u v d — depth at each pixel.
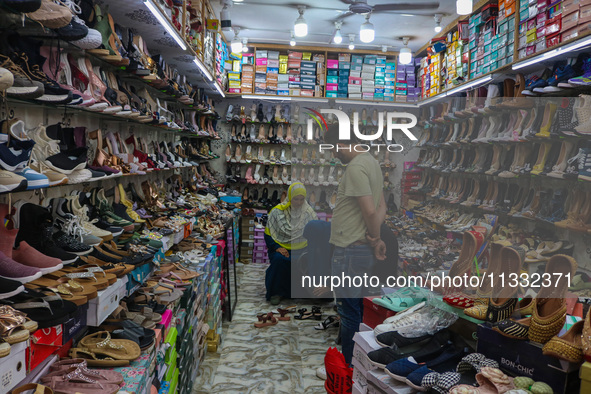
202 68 4.75
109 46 2.42
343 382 2.00
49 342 1.39
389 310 1.86
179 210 4.23
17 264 1.45
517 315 1.52
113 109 2.46
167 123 3.68
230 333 4.21
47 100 1.72
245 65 7.32
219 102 7.95
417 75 6.83
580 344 1.31
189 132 5.18
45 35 1.83
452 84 5.05
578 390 1.34
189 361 2.96
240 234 7.34
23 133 1.62
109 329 1.97
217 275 4.15
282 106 7.91
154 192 3.72
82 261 1.90
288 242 5.12
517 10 3.64
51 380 1.48
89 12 2.25
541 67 3.66
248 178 7.88
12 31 1.74
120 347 1.81
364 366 1.79
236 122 8.00
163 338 2.23
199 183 6.34
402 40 6.41
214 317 3.79
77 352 1.75
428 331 1.77
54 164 1.85
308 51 7.28
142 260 2.21
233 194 7.23
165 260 3.26
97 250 2.02
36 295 1.43
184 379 2.77
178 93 3.80
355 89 7.04
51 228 1.79
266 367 3.50
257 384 3.22
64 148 2.17
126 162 2.91
